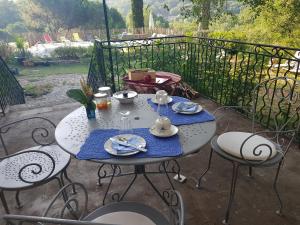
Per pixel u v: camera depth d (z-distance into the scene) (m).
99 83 4.34
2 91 4.14
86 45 15.78
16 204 1.84
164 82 2.85
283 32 8.52
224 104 3.71
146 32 14.01
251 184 1.97
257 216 1.67
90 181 2.08
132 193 1.92
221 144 1.66
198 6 7.72
